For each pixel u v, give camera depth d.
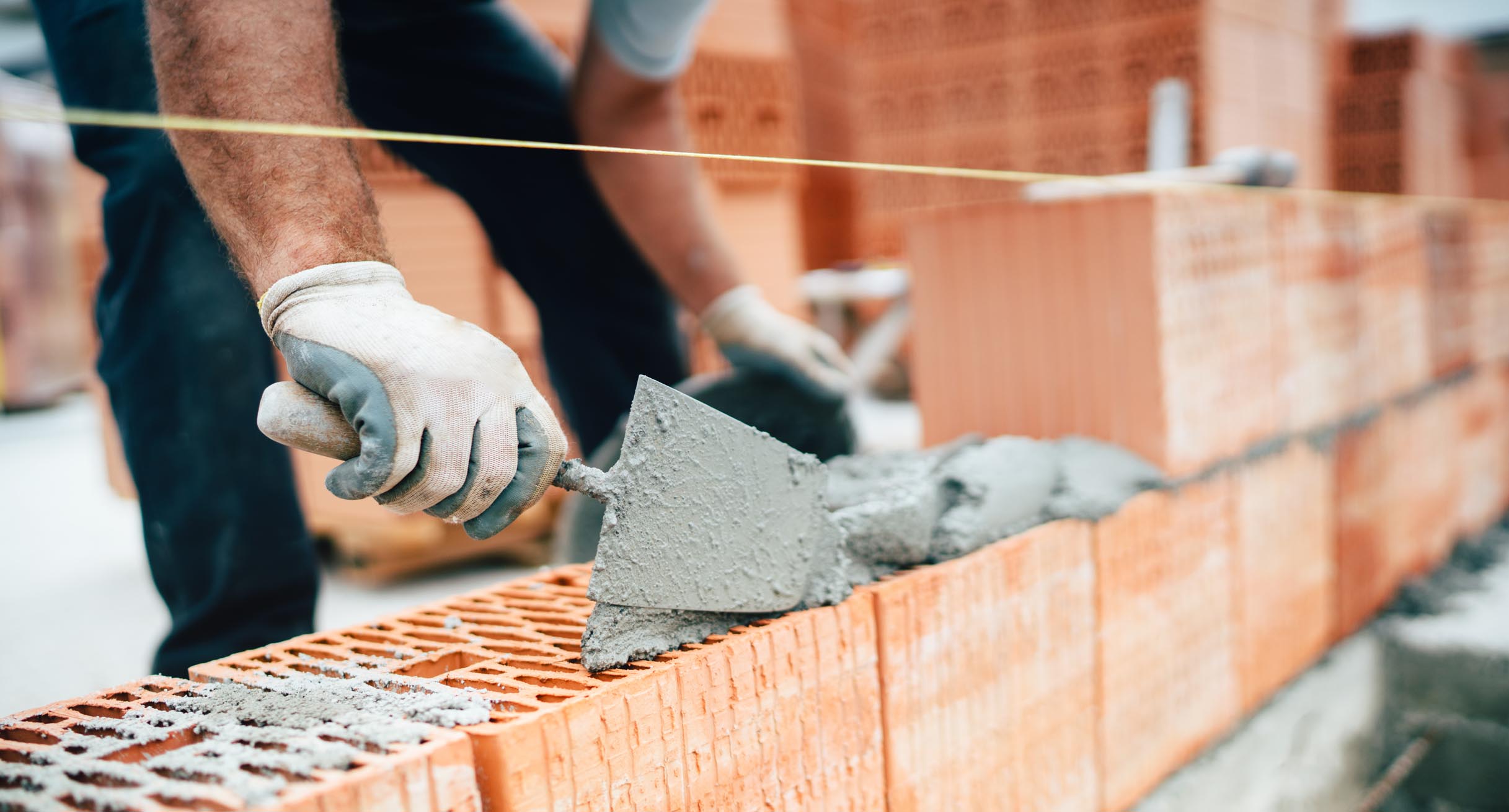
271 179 0.90
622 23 1.75
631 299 2.15
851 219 5.23
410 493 0.83
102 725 0.78
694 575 0.91
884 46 4.10
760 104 3.19
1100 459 1.55
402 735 0.72
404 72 1.80
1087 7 3.47
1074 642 1.38
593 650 0.85
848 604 1.04
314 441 0.85
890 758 1.09
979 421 1.80
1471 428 2.91
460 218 2.44
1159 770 1.57
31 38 5.45
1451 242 2.77
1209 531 1.69
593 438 2.26
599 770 0.79
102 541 3.66
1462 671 2.10
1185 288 1.62
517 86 1.91
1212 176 1.94
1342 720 2.01
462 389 0.82
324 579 2.86
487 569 2.90
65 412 7.91
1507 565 2.66
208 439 1.29
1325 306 2.08
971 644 1.20
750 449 0.97
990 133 3.81
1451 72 4.66
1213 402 1.70
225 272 1.28
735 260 1.99
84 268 2.95
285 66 0.94
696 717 0.88
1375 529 2.30
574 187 2.00
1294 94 3.83
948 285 1.81
